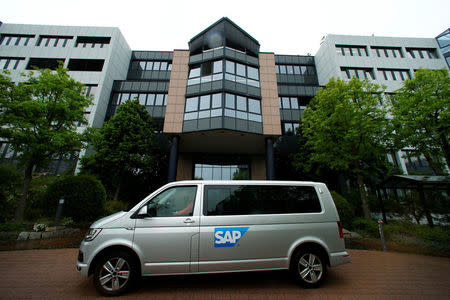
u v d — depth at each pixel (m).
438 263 4.91
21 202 8.52
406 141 10.58
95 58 20.14
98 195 8.63
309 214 3.57
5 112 8.05
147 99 20.09
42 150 8.64
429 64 22.00
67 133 8.97
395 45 22.73
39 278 3.59
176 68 15.74
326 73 22.12
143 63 23.28
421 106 9.45
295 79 22.89
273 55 16.72
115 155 12.21
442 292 3.23
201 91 14.71
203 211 3.34
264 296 2.97
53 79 9.05
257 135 14.63
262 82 15.73
